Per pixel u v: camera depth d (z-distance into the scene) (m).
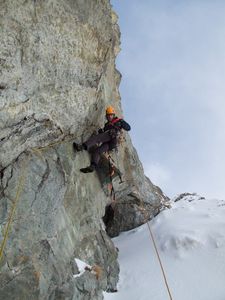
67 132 5.86
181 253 8.46
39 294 4.98
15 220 4.96
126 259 8.77
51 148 5.80
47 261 5.36
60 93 5.33
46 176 5.50
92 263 6.87
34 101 4.90
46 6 4.75
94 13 5.66
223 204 10.72
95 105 6.42
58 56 5.09
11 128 4.74
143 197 10.21
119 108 9.18
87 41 5.61
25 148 5.26
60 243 5.90
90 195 7.18
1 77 4.32
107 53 6.18
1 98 4.41
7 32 4.28
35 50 4.70
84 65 5.63
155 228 9.90
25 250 5.03
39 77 4.87
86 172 6.58
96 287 6.50
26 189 5.16
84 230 6.97
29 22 4.54
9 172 5.00
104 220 10.20
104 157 7.59
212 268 7.79
